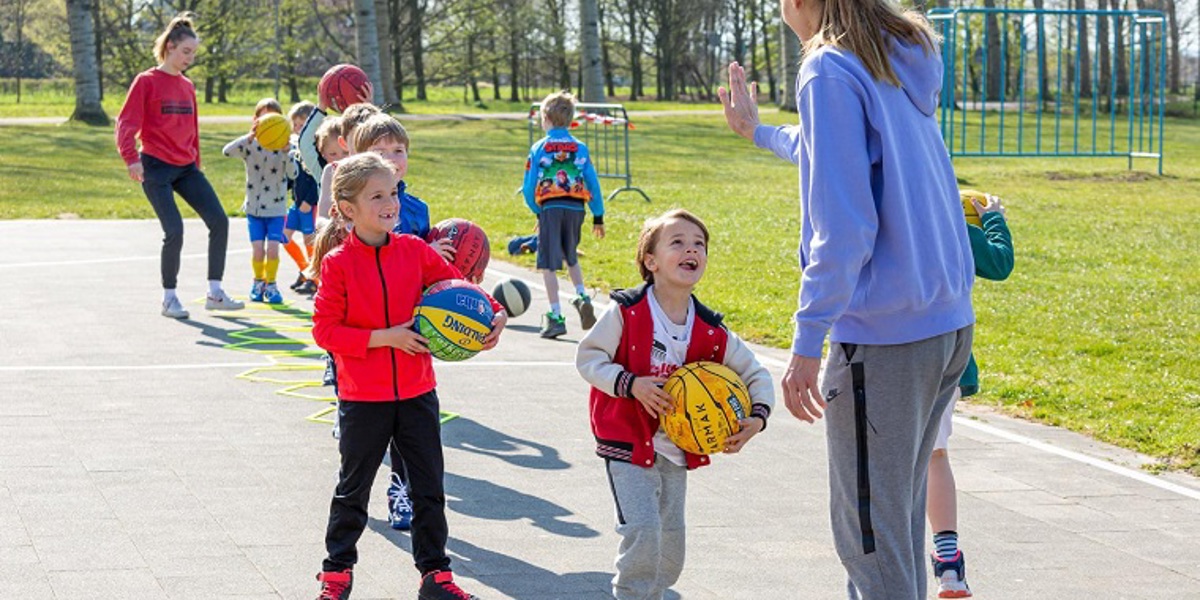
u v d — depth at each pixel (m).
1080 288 14.66
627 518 4.72
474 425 8.19
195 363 9.73
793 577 5.70
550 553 5.90
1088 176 29.00
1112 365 10.74
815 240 4.13
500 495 6.76
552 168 11.39
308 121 8.95
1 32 79.69
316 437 7.74
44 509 6.28
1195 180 28.73
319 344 5.23
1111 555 6.20
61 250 16.06
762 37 89.25
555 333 11.21
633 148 36.97
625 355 4.87
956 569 5.47
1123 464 7.92
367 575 5.58
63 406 8.32
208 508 6.36
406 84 71.19
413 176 28.20
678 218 4.84
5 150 32.47
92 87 41.03
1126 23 68.38
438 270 5.41
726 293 13.86
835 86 4.14
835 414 4.40
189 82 11.77
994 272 5.19
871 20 4.24
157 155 11.62
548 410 8.60
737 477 7.27
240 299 12.72
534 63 86.75
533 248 15.90
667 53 81.88
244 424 8.00
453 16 69.81
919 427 4.37
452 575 5.40
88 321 11.30
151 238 17.48
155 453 7.30
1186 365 10.76
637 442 4.81
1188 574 5.95
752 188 26.81
